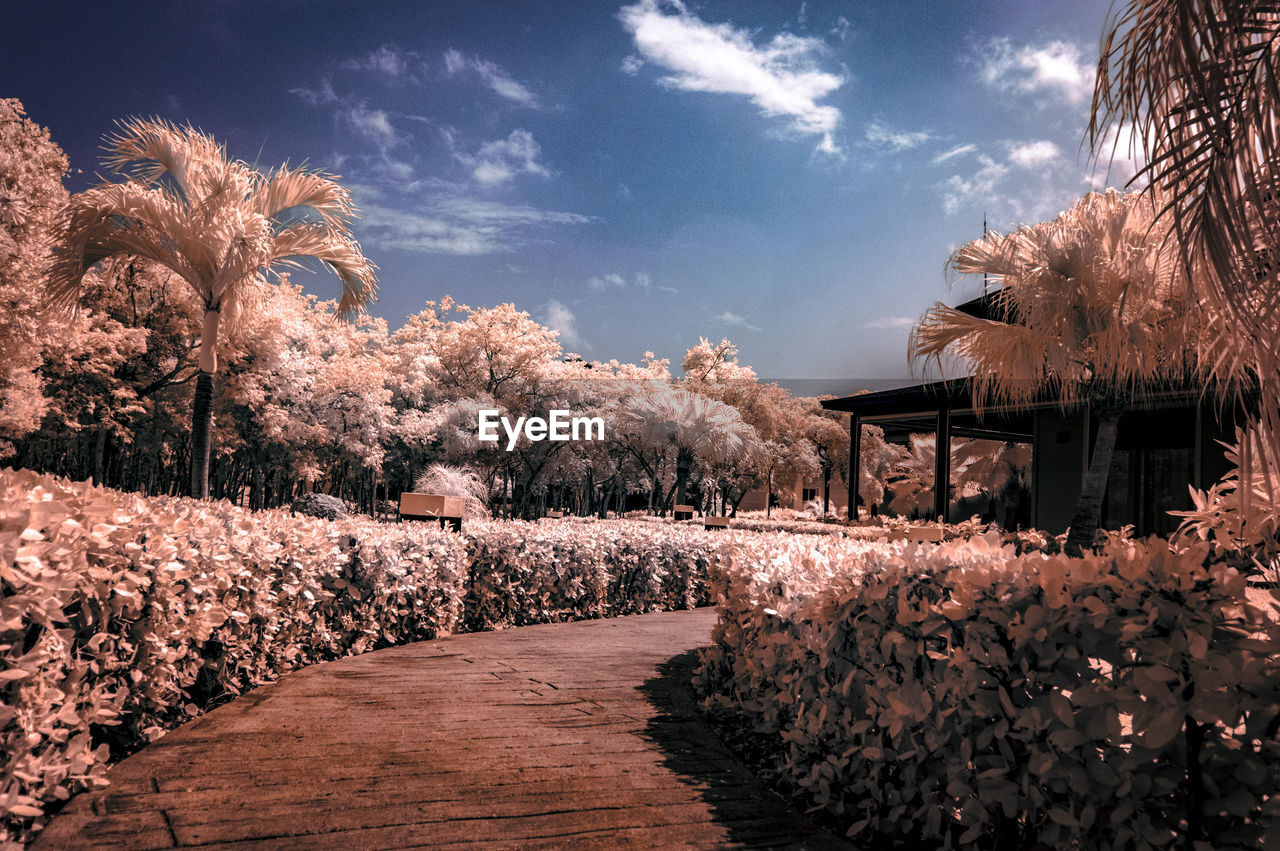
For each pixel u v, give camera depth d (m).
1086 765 2.00
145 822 2.25
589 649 5.90
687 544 9.34
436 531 6.55
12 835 2.07
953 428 19.44
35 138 18.69
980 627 2.28
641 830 2.41
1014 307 10.16
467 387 38.78
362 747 3.14
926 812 2.48
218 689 3.85
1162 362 8.02
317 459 34.22
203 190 8.95
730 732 3.82
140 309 25.17
